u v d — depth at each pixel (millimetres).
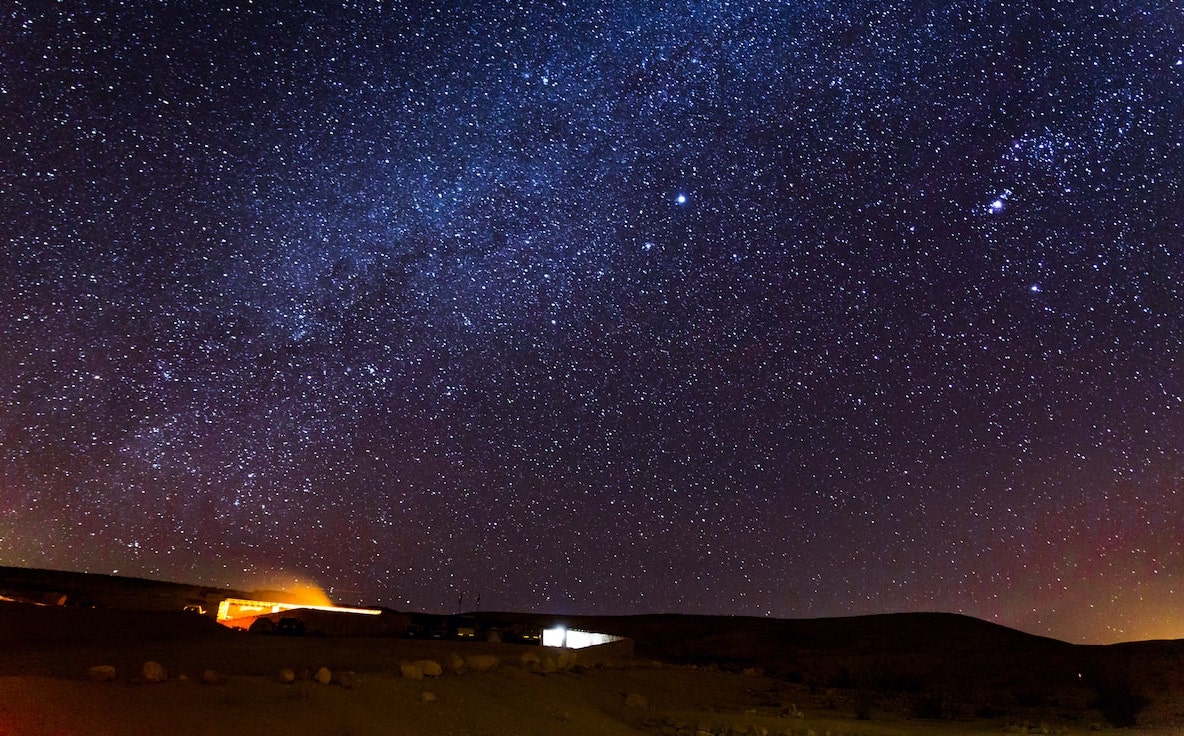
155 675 11258
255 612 48125
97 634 23406
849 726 20016
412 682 14039
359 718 10922
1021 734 21000
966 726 22672
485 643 26719
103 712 8938
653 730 15930
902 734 19203
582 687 18688
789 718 20984
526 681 17250
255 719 9773
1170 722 26203
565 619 69438
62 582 52781
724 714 19906
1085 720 26797
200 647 20906
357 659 19344
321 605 48969
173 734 8688
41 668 14727
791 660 51250
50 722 8281
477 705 13602
